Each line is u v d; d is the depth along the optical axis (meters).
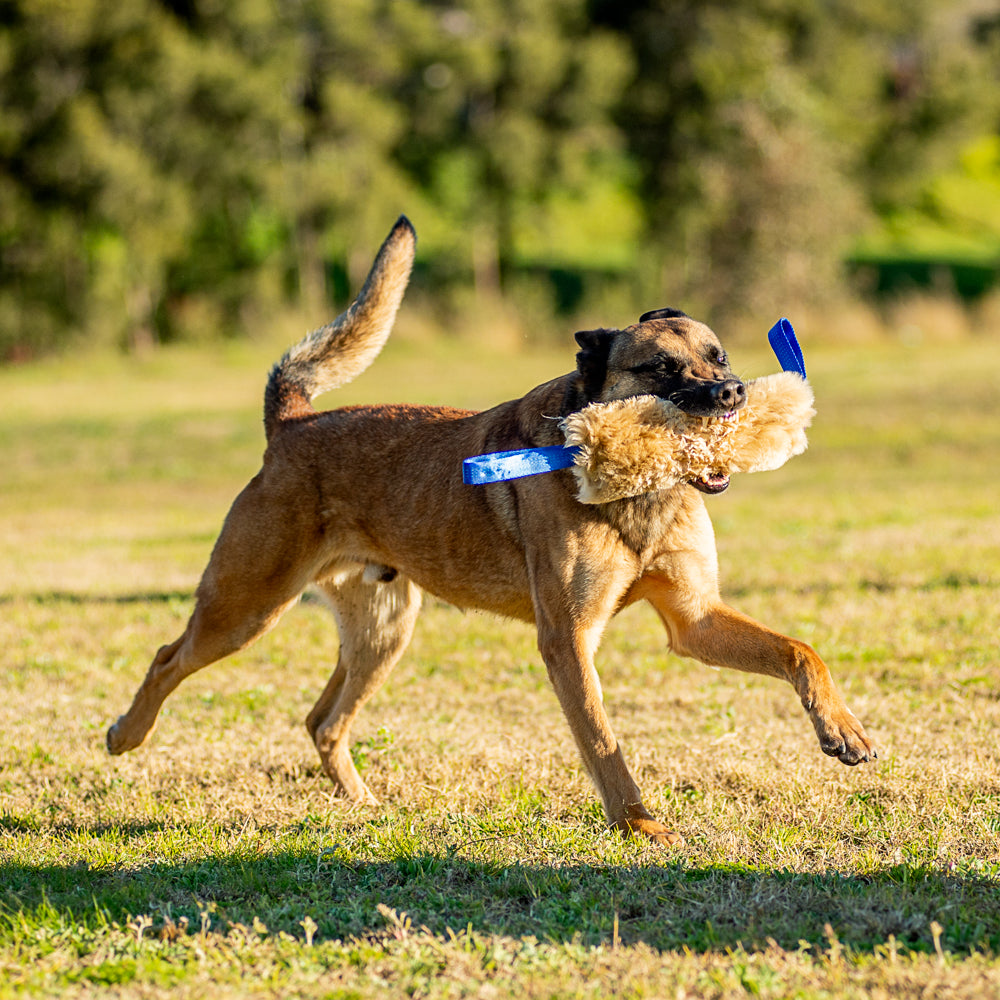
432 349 52.91
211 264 58.34
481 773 7.46
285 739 8.52
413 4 57.94
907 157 73.19
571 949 4.73
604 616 6.64
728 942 4.84
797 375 6.57
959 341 48.81
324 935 5.11
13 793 7.44
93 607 13.23
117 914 5.39
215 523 19.92
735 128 54.19
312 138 57.28
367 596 7.76
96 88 51.47
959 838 5.95
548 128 61.34
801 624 11.02
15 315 52.12
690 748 7.77
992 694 8.72
